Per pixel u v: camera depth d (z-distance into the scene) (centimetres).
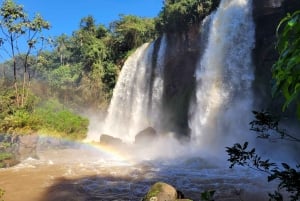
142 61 4062
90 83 4656
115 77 4638
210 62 2922
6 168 1872
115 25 5238
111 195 1257
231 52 2722
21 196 1269
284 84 195
